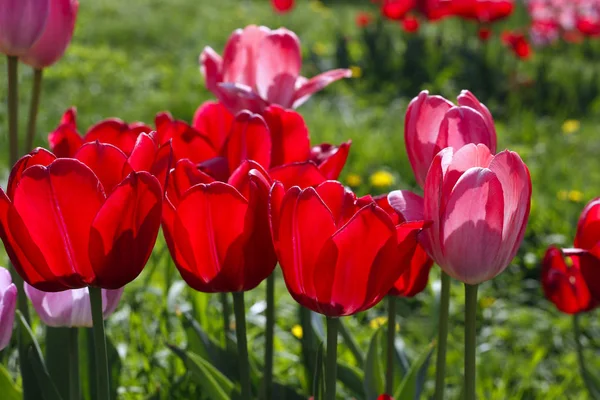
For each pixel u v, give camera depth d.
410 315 2.23
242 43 1.19
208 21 6.62
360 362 1.32
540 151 3.83
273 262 0.95
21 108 3.89
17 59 1.17
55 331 1.16
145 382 1.45
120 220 0.89
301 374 1.62
